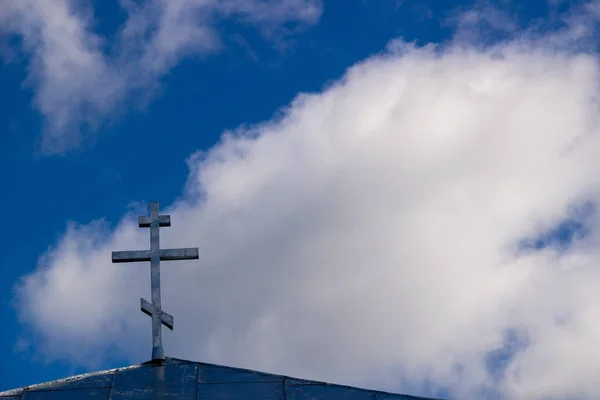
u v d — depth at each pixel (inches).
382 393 933.8
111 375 940.0
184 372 942.4
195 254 987.9
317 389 931.3
